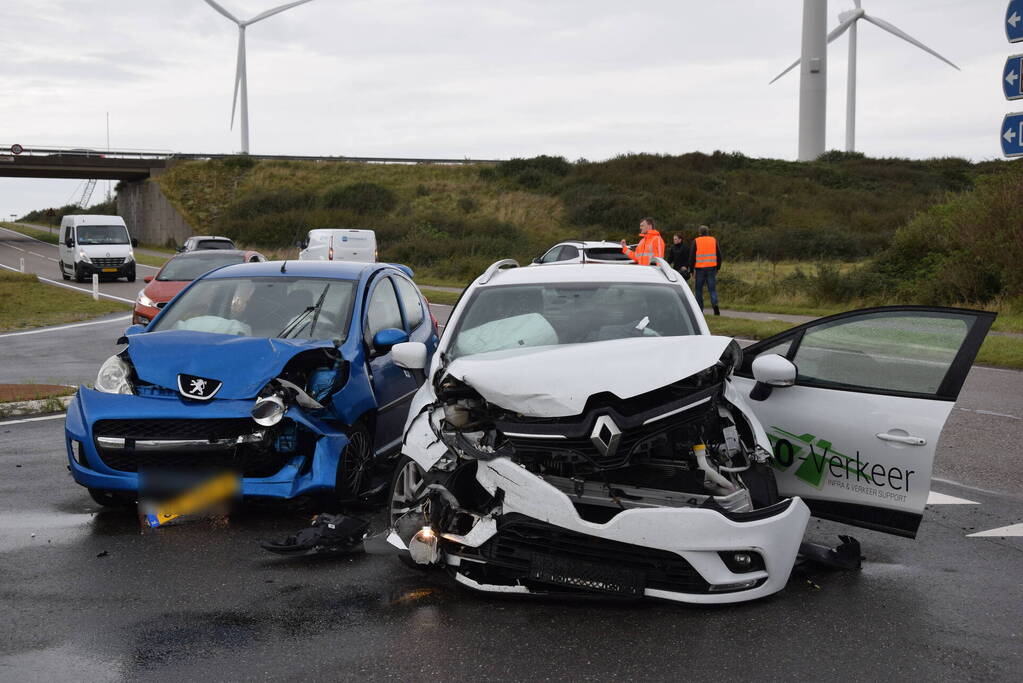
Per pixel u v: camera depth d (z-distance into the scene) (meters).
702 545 4.05
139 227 84.19
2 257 58.06
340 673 3.58
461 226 63.34
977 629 4.05
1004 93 15.05
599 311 5.56
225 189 79.44
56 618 4.15
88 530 5.55
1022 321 18.00
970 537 5.51
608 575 4.12
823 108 78.44
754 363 5.10
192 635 3.96
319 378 5.89
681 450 4.63
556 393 4.26
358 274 7.21
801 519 4.35
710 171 77.56
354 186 75.75
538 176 77.44
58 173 81.19
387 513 5.87
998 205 20.94
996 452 7.85
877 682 3.51
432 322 8.26
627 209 66.12
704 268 20.23
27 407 9.70
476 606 4.29
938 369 4.70
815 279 25.52
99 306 26.61
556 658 3.72
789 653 3.78
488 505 4.48
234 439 5.45
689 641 3.89
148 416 5.43
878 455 4.80
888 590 4.56
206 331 6.50
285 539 5.16
